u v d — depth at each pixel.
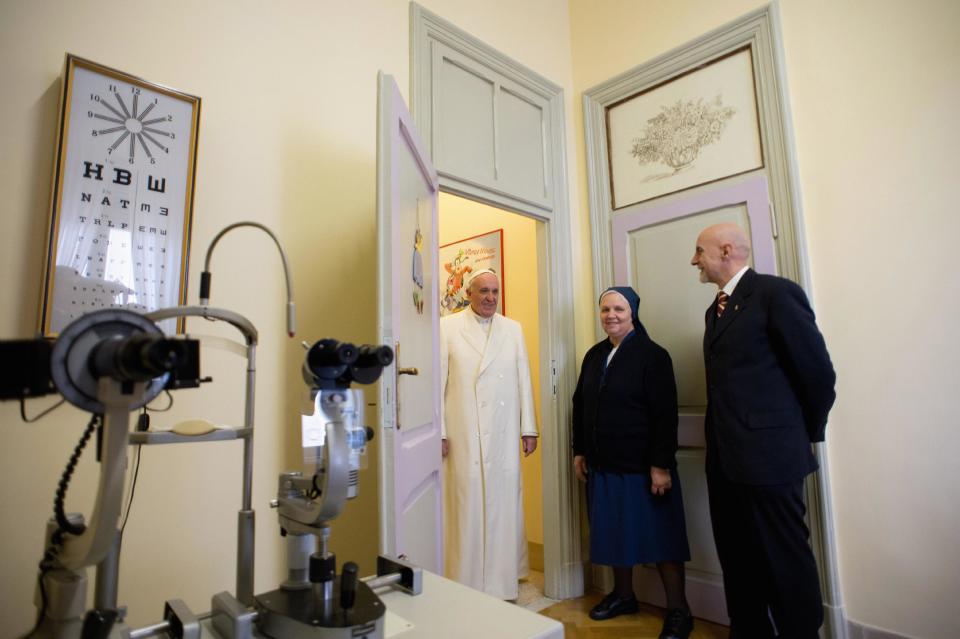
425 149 1.96
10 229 1.24
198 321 1.49
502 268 3.49
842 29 2.18
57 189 1.27
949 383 1.85
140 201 1.40
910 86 2.00
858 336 2.05
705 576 2.33
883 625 1.93
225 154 1.61
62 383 0.61
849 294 2.08
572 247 2.90
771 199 2.28
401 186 1.62
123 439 0.62
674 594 2.14
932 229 1.92
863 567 1.98
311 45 1.86
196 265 1.51
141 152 1.42
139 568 1.34
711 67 2.54
